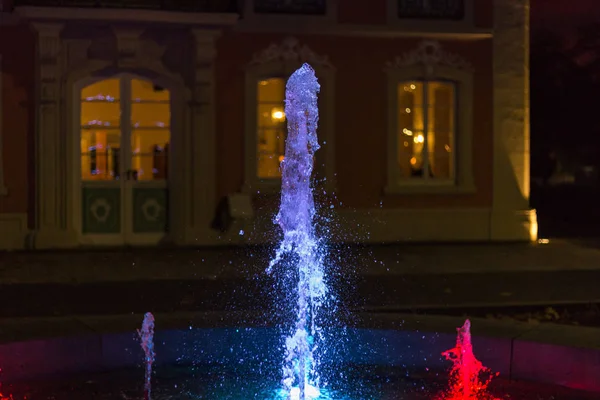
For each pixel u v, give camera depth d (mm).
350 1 17000
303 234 8930
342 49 17078
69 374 7023
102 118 16391
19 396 6457
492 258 14992
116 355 7203
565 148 24938
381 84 17266
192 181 16578
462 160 17594
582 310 10469
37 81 15984
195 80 16500
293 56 16859
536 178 25281
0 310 10109
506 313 10211
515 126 17750
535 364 6848
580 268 13773
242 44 16688
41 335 7066
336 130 17094
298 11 16891
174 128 16547
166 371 7191
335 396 6535
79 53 16078
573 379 6711
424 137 17547
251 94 16750
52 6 15672
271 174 16969
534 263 14359
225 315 8023
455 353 7176
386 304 10469
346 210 17109
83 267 13656
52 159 16062
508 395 6520
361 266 13930
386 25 17109
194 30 16281
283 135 16969
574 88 24719
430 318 7863
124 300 10766
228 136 16703
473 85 17625
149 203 16609
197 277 12609
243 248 16234
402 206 17375
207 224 16641
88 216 16359
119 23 16031
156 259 14633
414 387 6758
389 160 17297
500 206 17750
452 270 13516
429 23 17266
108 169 16469
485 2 17562
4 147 15977
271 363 7453
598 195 24406
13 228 16031
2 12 15758
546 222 22625
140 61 16297
